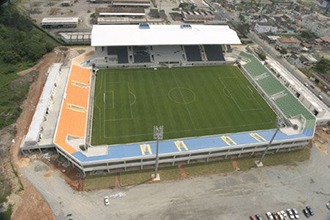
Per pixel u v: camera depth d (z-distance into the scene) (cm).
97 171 8000
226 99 11425
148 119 10038
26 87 11150
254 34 18225
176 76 12706
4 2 17838
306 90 11825
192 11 19962
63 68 12325
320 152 9431
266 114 10725
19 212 6838
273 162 8850
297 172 8612
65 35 15500
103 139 9038
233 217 7162
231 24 19362
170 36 13550
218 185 7969
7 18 15200
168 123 9912
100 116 10019
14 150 8456
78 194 7406
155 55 13625
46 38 15362
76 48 14588
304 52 16375
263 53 15012
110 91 11381
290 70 14225
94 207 7125
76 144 8450
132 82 12056
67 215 6888
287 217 7262
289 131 9481
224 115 10506
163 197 7512
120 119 9944
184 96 11394
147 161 8069
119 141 9019
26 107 10188
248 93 11925
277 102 11131
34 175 7781
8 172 7769
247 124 10144
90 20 18375
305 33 18325
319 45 17275
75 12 19450
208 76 12912
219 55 14162
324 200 7831
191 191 7731
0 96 10506
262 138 8944
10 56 12612
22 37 13825
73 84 11012
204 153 8406
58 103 10112
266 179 8281
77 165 7756
